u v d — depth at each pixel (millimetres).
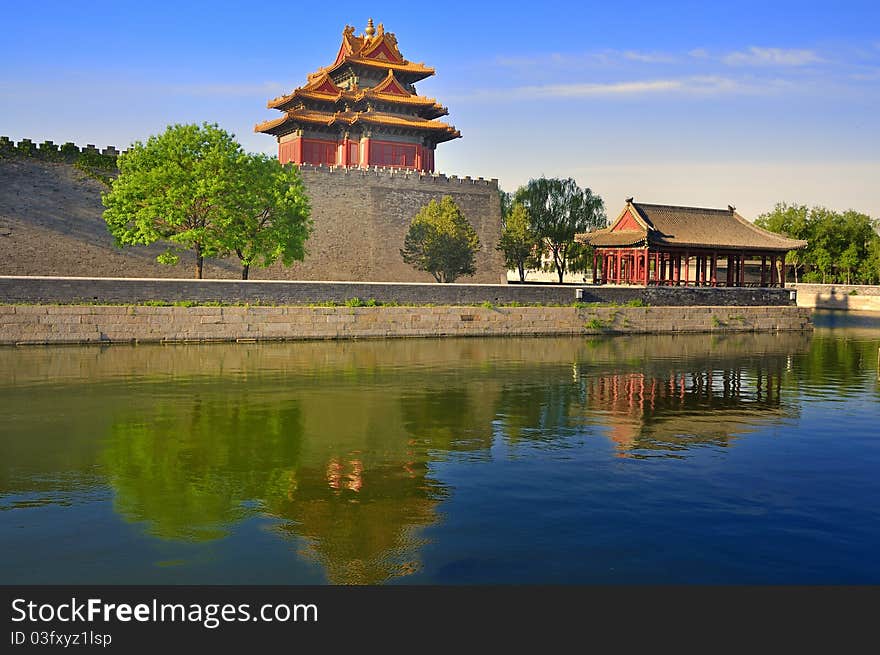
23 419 25797
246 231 55969
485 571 14281
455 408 28984
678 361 44219
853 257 108500
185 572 14094
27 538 15453
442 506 17625
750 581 13984
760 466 21312
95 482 19062
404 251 72375
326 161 87625
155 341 46094
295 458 21578
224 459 21344
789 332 66500
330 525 16375
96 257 62938
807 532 16203
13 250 59781
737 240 68188
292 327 49500
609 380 36500
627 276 70312
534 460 21719
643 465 21297
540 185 89938
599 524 16547
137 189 53594
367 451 22438
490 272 81812
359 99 84500
